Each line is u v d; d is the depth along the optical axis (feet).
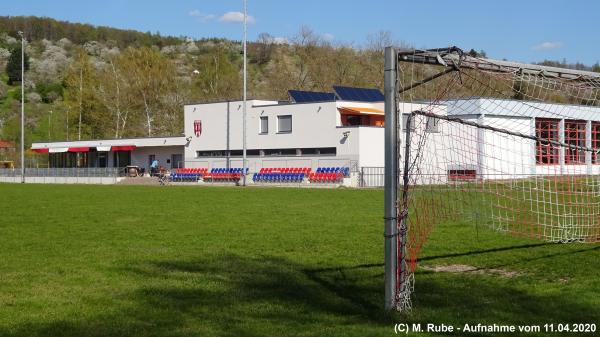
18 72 422.00
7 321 25.94
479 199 53.06
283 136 167.32
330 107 157.07
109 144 216.33
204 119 186.91
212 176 174.40
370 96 174.81
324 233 53.62
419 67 29.40
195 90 286.87
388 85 26.37
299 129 163.73
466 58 28.68
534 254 41.55
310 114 161.27
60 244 48.44
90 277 35.14
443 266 37.96
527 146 53.42
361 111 157.48
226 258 41.37
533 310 26.45
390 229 26.43
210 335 23.58
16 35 535.60
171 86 274.98
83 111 276.41
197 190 130.62
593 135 48.55
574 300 27.99
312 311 27.09
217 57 302.66
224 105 181.98
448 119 29.73
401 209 27.07
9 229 58.59
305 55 277.23
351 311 27.07
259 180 163.53
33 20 542.98
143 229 57.88
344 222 62.18
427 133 32.76
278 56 323.37
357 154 151.43
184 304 28.60
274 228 57.57
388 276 26.48
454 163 43.75
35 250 45.42
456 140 43.80
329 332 23.65
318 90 268.00
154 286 32.58
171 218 67.87
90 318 26.35
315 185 150.51
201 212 75.00
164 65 276.41
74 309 27.84
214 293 30.83
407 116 29.55
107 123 274.16
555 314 25.71
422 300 28.68
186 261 40.32
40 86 385.29
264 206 83.41
